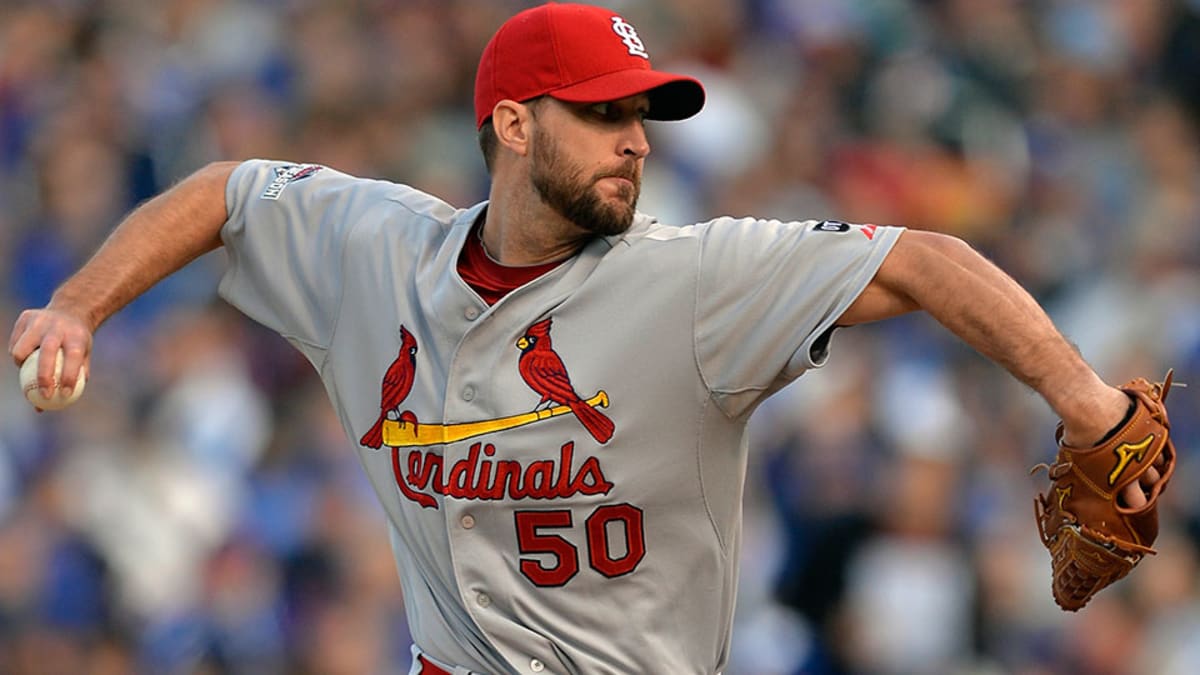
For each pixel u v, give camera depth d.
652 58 40.59
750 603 28.20
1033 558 28.81
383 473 12.94
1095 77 41.09
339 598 27.77
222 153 39.97
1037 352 11.34
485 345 12.35
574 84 12.08
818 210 37.06
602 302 12.12
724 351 11.91
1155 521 11.77
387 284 12.84
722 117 38.19
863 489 28.20
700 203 36.59
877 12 42.03
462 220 12.89
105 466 30.72
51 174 38.66
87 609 28.75
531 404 12.16
